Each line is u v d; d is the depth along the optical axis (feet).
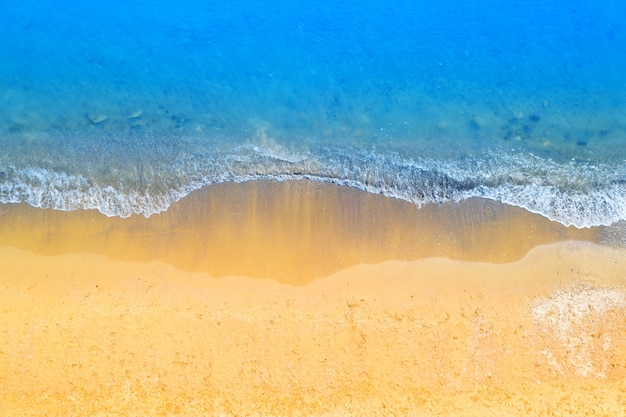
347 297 36.35
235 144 39.88
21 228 37.24
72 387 34.22
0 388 34.01
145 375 34.55
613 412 34.47
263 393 34.58
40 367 34.42
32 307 35.50
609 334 35.99
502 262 37.55
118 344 34.91
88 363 34.55
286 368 34.91
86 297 35.86
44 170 38.70
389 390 34.76
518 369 35.24
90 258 36.83
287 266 37.01
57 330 35.04
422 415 34.37
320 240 37.65
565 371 35.27
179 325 35.40
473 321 35.99
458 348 35.47
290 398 34.53
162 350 34.91
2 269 36.27
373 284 36.70
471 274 37.17
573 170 39.78
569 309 36.50
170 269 36.73
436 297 36.47
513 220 38.45
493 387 34.91
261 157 39.52
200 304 35.88
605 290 37.04
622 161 40.19
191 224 37.76
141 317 35.45
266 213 38.11
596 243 38.14
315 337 35.45
